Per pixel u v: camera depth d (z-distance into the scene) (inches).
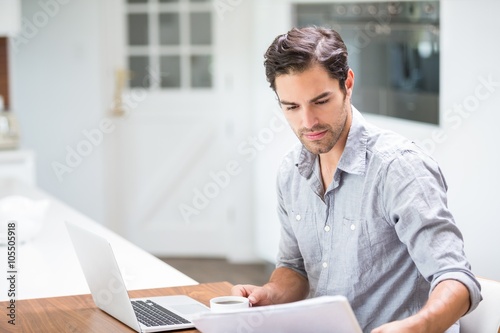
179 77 267.1
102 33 265.4
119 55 266.7
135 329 84.8
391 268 84.4
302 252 92.4
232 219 267.3
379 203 83.3
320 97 79.1
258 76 252.7
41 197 170.2
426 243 76.1
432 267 75.1
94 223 145.3
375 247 84.4
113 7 265.0
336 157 87.0
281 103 82.0
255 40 254.2
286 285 94.7
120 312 87.0
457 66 157.3
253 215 263.9
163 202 271.4
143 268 113.3
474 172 154.9
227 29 261.3
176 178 269.7
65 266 115.3
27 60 262.5
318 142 81.2
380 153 83.4
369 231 84.4
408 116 178.9
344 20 208.8
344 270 86.8
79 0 262.8
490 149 150.2
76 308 94.2
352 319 68.6
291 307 70.7
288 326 72.9
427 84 170.4
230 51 262.1
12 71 256.2
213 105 265.9
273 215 245.3
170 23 265.7
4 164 224.8
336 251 87.6
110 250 81.3
